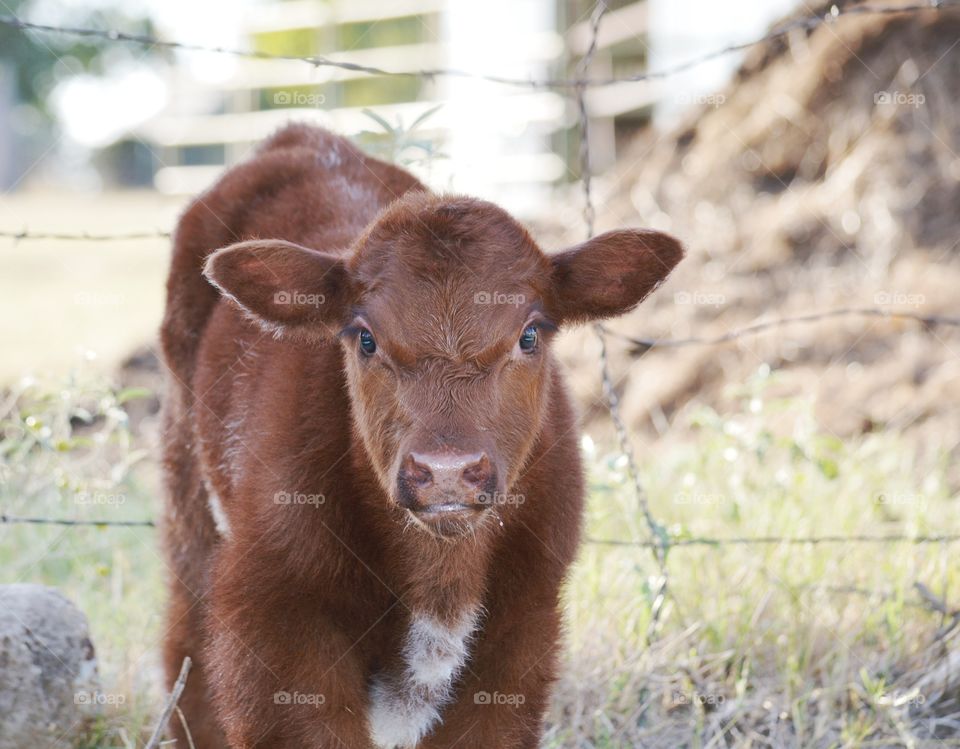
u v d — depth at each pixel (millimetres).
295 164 6688
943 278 10773
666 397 11148
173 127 32312
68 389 8164
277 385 5512
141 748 6246
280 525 5078
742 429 8227
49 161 59375
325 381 5375
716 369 11102
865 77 11758
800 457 8109
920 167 11242
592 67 21750
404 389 4906
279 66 28578
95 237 7227
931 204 11125
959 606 7035
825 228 11555
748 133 12586
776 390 10617
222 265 5043
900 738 6133
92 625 7582
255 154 7094
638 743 6277
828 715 6305
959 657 6496
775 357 10953
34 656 6141
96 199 41469
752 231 11977
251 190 6609
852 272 11227
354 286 5172
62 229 28641
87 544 8641
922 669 6609
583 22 21984
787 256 11641
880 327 10688
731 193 12445
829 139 11961
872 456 9445
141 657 6859
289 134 7168
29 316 19281
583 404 11445
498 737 5340
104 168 55625
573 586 7219
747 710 6395
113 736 6363
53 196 44781
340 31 26766
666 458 9414
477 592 5277
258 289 5141
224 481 5820
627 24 20484
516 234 5219
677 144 13445
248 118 30656
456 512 4656
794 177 12219
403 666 5352
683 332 11586
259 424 5449
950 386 10078
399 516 5176
